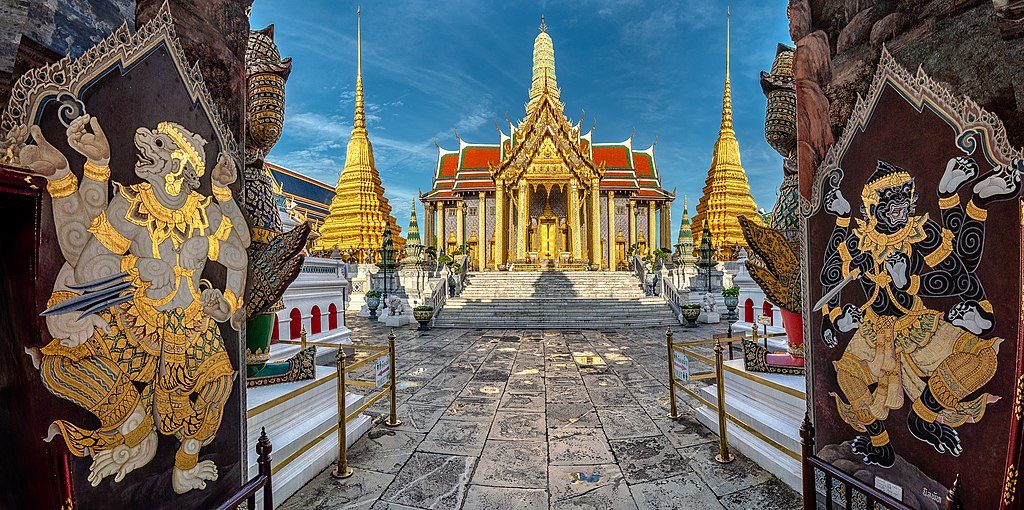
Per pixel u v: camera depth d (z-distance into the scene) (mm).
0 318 1948
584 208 35156
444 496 4496
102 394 2238
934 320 2652
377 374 6145
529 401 7852
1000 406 2332
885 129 2951
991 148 2355
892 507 2734
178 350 2721
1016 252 2258
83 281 2152
